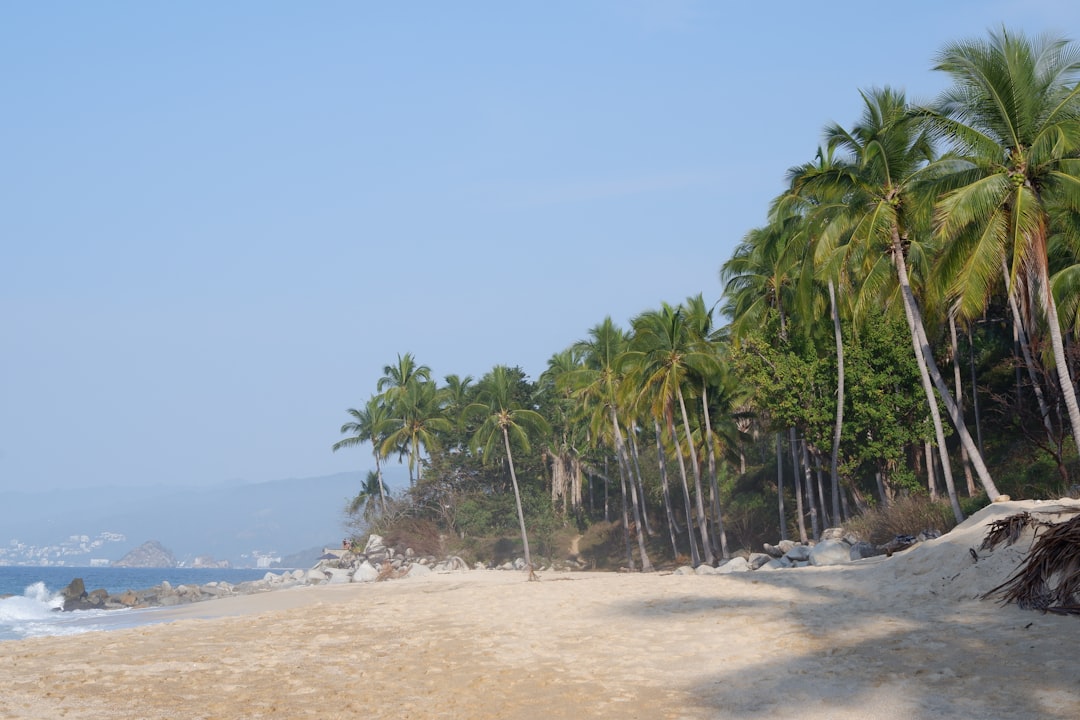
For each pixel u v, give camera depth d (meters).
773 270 42.97
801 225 38.22
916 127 26.02
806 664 11.69
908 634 12.88
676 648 13.59
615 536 67.88
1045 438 38.12
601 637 15.04
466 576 48.16
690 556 56.78
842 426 38.88
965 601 14.90
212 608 38.78
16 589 91.69
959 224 22.72
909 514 32.47
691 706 10.09
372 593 38.38
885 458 39.50
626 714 9.86
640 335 46.38
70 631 31.31
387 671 12.88
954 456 43.97
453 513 74.31
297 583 63.56
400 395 76.69
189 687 11.87
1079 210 22.88
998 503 19.84
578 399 63.31
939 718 8.77
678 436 55.12
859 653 11.98
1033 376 33.72
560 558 67.81
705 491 62.44
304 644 15.54
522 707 10.39
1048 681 9.62
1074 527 13.73
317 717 10.09
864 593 17.31
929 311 35.25
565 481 73.06
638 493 68.31
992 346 43.59
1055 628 12.09
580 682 11.61
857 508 45.00
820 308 39.91
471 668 12.89
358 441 78.62
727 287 46.78
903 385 39.19
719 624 15.33
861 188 29.66
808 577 20.64
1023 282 24.27
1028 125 23.14
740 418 54.56
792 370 39.81
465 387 78.31
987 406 42.78
